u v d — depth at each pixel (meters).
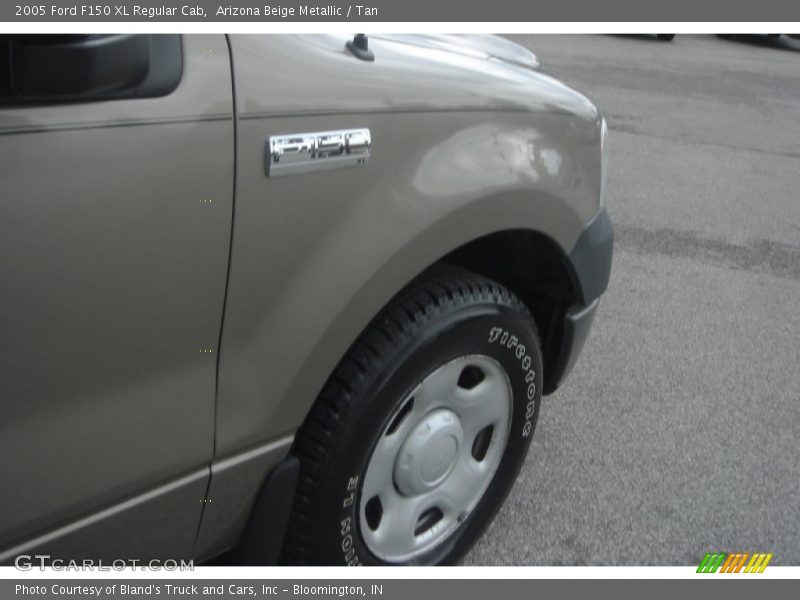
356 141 1.35
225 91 1.17
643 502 2.43
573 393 2.97
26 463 1.11
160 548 1.37
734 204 5.38
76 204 1.03
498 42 2.41
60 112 1.01
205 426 1.30
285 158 1.24
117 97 1.06
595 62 9.99
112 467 1.20
